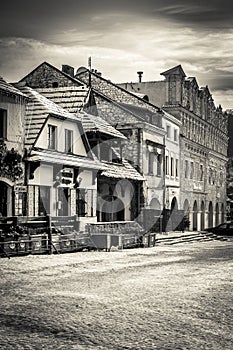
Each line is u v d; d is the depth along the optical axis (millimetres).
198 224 62656
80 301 13328
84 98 38312
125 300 13664
